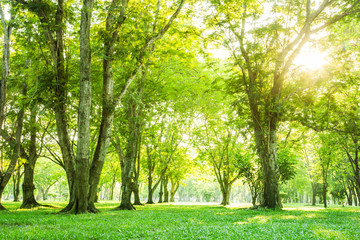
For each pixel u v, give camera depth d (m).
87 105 14.70
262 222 10.07
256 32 19.16
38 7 15.72
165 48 20.83
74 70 17.73
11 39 19.78
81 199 14.40
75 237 6.85
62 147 16.39
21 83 18.95
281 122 21.56
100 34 16.12
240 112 22.08
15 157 20.28
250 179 25.09
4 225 9.60
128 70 17.41
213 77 30.91
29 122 22.36
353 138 24.91
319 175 35.28
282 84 20.36
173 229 7.89
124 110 23.28
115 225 9.26
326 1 17.64
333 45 18.97
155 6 19.58
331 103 21.69
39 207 22.44
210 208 23.97
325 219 11.73
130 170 21.88
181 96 29.73
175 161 41.94
